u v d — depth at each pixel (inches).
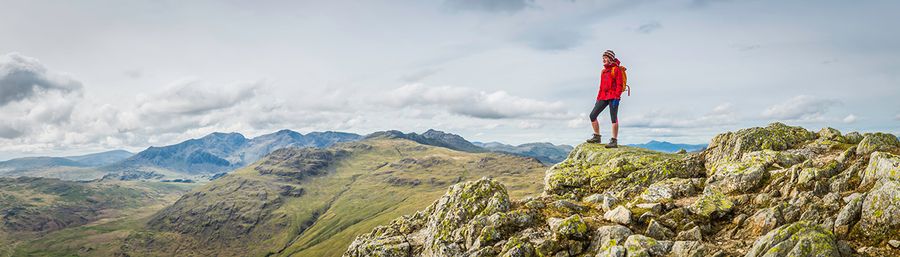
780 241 424.2
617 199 713.6
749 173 647.1
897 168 468.1
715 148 826.2
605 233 562.9
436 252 729.6
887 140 583.8
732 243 506.3
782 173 624.4
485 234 657.6
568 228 588.7
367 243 863.7
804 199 528.1
